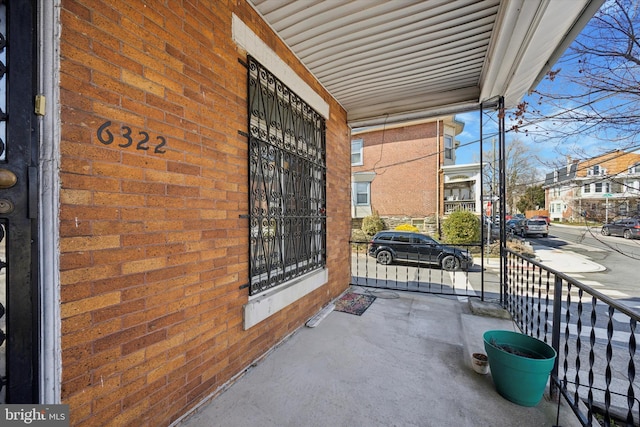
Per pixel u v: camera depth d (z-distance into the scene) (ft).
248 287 7.27
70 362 3.75
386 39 8.68
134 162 4.54
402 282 19.51
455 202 43.32
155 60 4.88
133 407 4.55
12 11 3.35
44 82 3.51
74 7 3.81
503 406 5.94
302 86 10.05
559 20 6.69
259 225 7.75
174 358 5.25
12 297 3.34
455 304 12.80
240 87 7.00
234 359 6.77
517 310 10.35
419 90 12.38
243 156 7.09
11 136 3.31
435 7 7.36
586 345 10.59
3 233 3.27
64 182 3.68
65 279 3.70
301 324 10.09
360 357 7.91
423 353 8.18
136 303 4.58
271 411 5.73
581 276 22.82
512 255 10.94
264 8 7.45
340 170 14.10
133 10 4.54
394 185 44.11
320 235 11.84
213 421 5.44
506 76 10.02
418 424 5.41
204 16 5.93
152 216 4.83
